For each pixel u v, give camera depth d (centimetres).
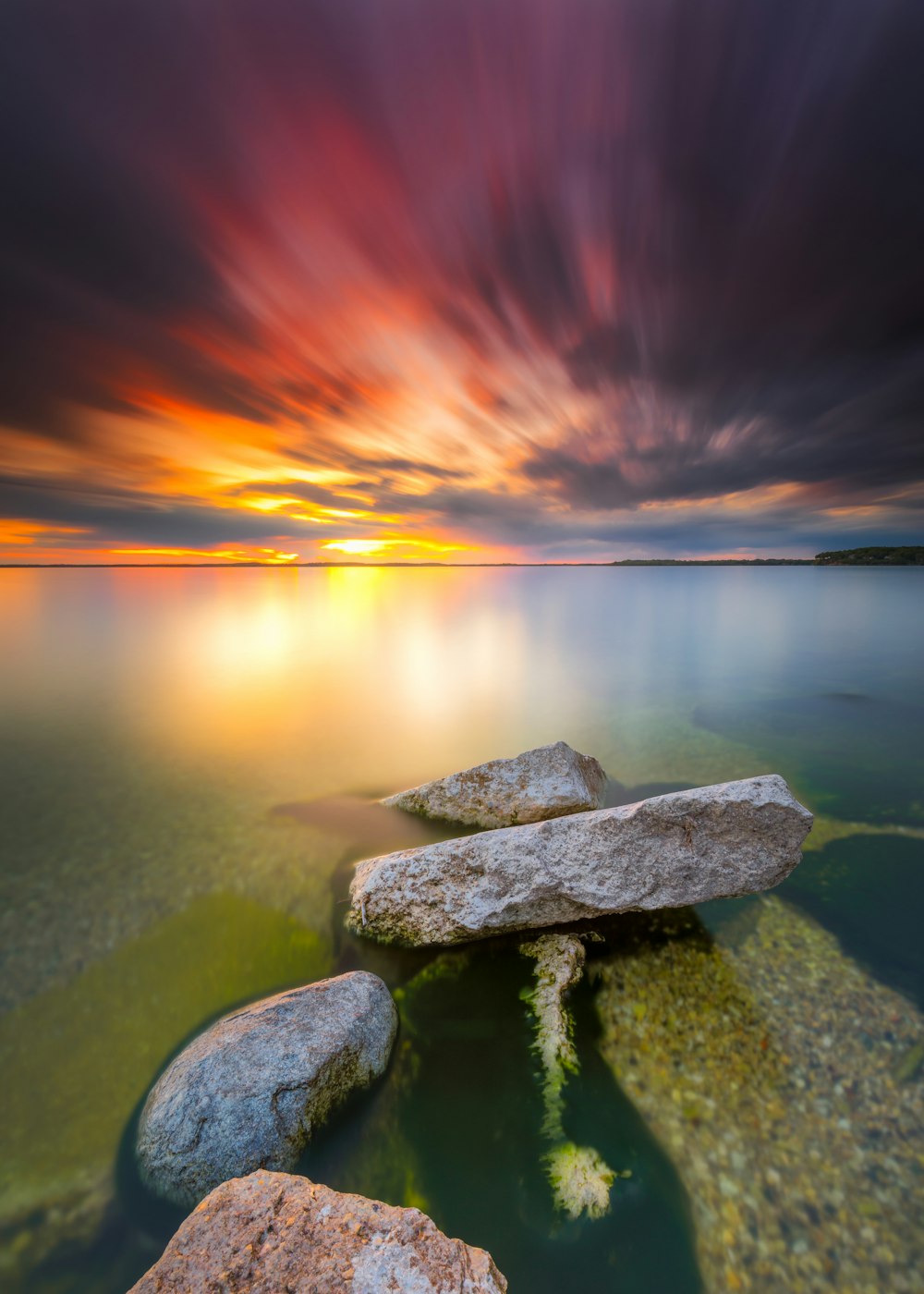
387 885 724
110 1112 520
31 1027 615
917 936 726
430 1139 477
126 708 2125
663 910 764
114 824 1137
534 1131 480
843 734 1738
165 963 714
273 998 581
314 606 6331
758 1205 420
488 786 1055
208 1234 313
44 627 4409
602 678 2580
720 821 691
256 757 1584
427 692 2348
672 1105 498
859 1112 488
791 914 768
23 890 884
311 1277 291
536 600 7494
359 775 1452
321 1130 467
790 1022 584
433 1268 300
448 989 642
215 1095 454
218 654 3231
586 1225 414
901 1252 388
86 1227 424
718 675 2625
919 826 1055
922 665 2800
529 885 685
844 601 6362
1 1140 491
